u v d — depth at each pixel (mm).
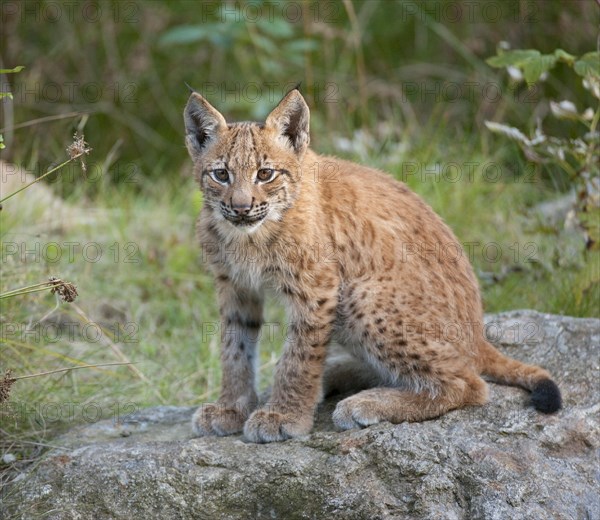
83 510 7816
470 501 7383
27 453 9109
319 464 7781
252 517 7672
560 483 7539
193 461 7992
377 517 7316
